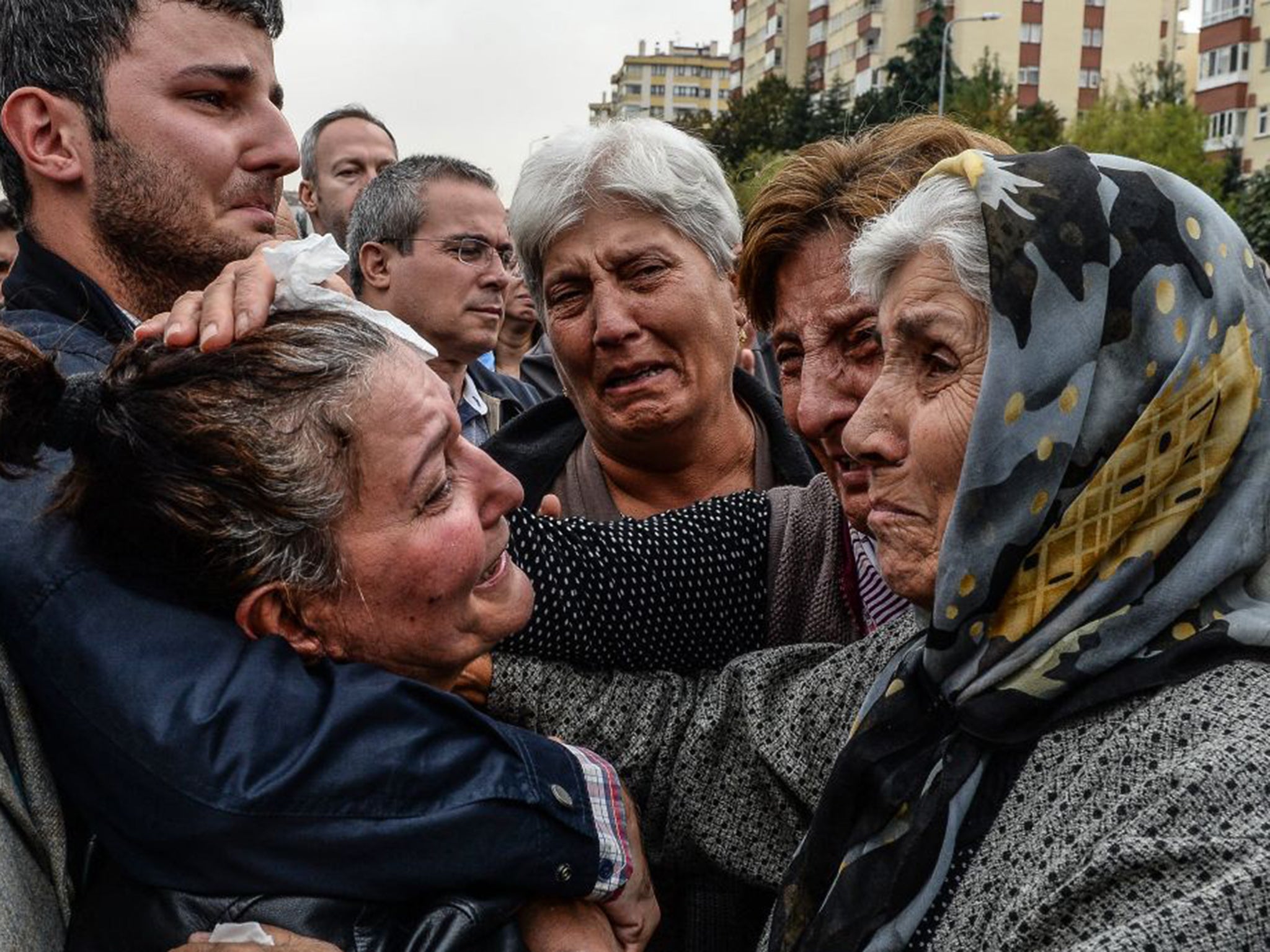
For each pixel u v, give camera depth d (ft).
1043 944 3.47
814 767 4.93
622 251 6.28
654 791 5.28
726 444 6.86
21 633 3.96
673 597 5.50
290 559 4.01
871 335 5.40
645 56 358.64
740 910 5.48
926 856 3.88
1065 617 3.76
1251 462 3.75
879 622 5.51
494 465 4.44
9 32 5.24
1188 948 3.12
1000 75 154.40
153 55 5.16
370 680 4.06
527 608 4.58
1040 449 3.69
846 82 216.54
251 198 5.41
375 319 4.24
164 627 3.97
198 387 3.95
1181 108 128.06
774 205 5.64
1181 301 3.68
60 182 5.27
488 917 4.08
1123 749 3.61
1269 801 3.31
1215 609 3.74
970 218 3.89
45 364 3.95
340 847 3.86
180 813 3.80
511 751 4.25
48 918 4.03
